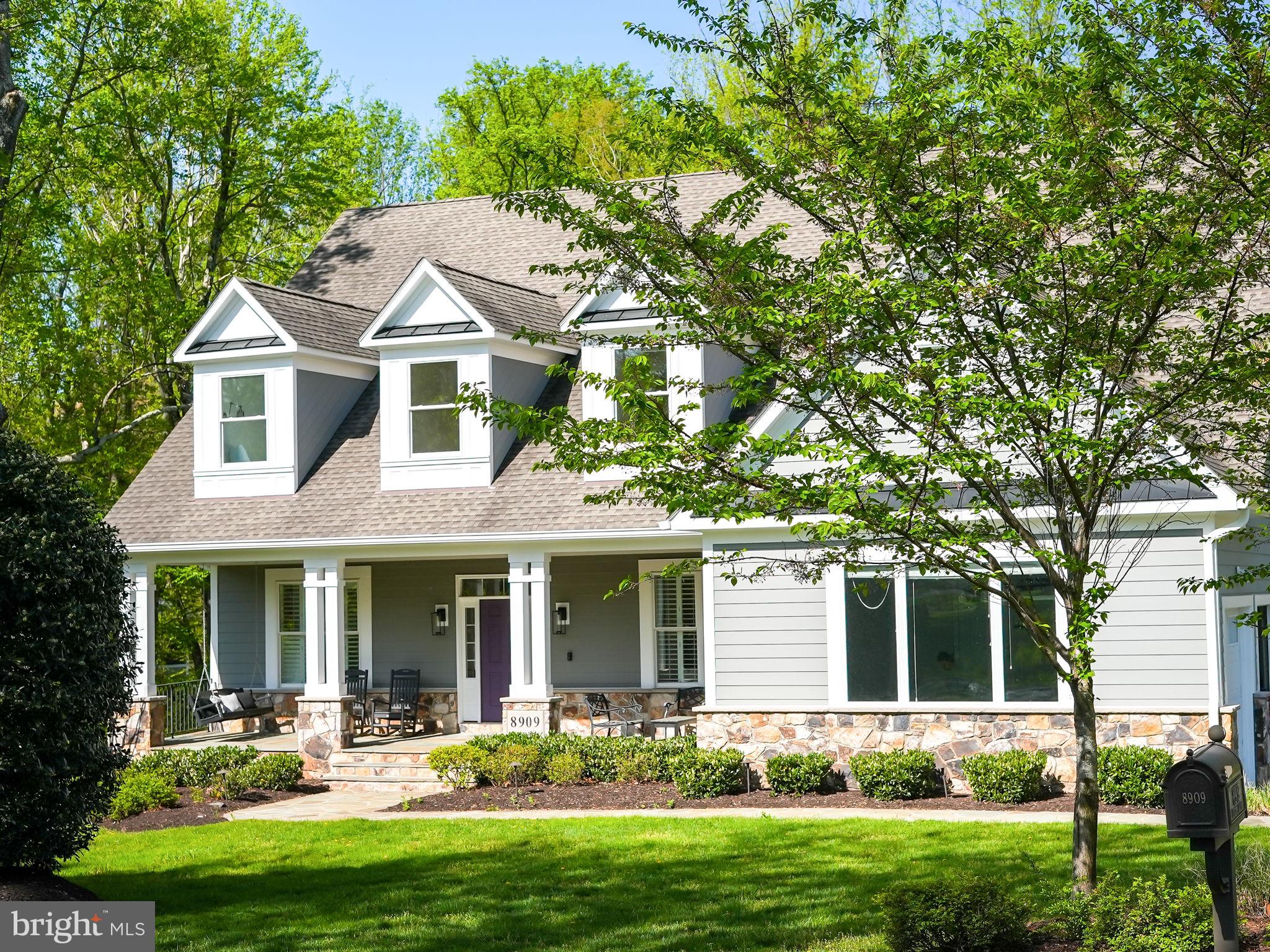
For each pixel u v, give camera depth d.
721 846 14.23
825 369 9.62
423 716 24.08
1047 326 9.63
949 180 9.91
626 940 10.85
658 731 22.22
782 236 10.23
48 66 28.11
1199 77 9.38
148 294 29.41
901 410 9.82
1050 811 15.70
